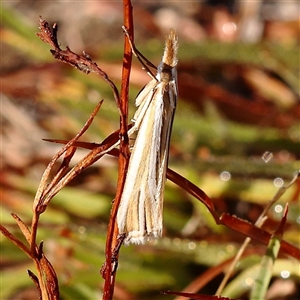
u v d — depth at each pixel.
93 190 0.14
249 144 0.14
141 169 0.08
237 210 0.14
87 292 0.11
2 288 0.11
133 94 0.14
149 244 0.12
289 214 0.12
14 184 0.13
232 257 0.11
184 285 0.12
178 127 0.14
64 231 0.11
